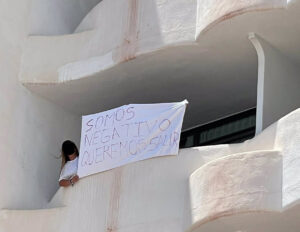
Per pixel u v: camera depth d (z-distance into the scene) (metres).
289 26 22.02
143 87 24.92
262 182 20.16
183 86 24.77
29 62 25.42
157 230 21.47
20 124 24.84
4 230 23.48
